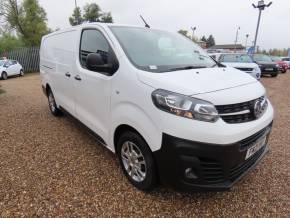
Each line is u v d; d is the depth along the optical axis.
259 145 2.84
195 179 2.49
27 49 22.39
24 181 3.20
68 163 3.66
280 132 5.11
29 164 3.63
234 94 2.58
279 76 19.42
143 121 2.66
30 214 2.64
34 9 30.53
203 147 2.35
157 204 2.83
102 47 3.41
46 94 6.05
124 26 3.64
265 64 17.53
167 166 2.53
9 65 17.25
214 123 2.38
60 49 4.80
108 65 3.15
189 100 2.39
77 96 4.14
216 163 2.43
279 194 3.05
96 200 2.87
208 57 3.95
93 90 3.54
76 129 5.04
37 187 3.08
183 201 2.88
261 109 2.85
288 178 3.38
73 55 4.17
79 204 2.80
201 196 2.98
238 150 2.49
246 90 2.74
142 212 2.71
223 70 3.29
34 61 22.92
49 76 5.57
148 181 2.83
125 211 2.71
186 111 2.38
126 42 3.25
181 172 2.47
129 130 2.98
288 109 7.17
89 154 3.95
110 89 3.14
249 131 2.56
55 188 3.07
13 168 3.51
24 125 5.29
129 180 3.18
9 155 3.90
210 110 2.38
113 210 2.72
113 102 3.10
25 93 9.54
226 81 2.79
